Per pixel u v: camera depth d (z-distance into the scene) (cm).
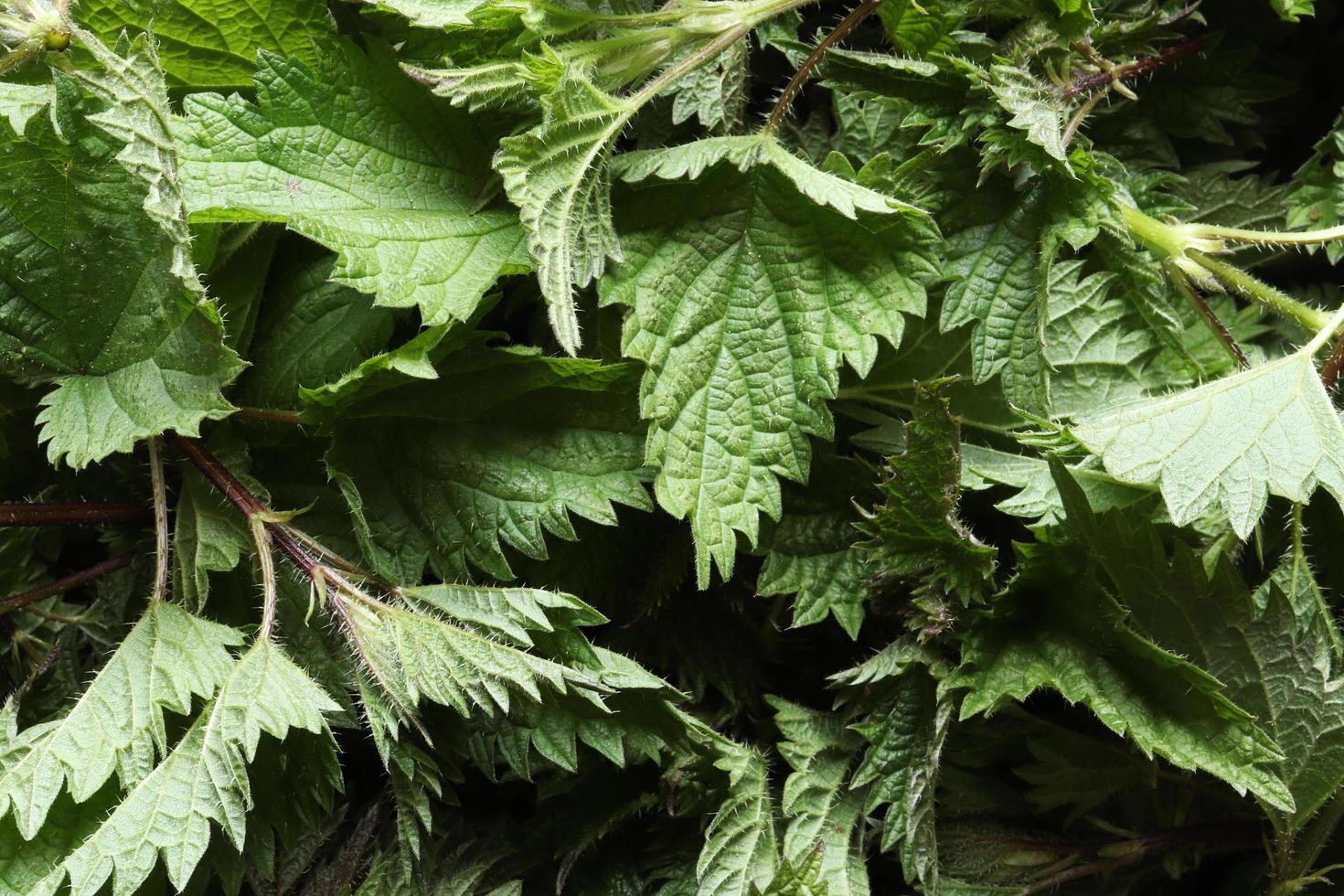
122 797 59
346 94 61
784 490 63
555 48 60
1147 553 61
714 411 61
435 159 62
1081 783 63
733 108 63
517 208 61
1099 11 65
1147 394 64
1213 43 65
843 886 62
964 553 62
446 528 61
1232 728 60
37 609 65
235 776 58
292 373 62
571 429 62
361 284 59
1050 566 61
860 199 61
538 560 62
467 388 61
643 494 61
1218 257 64
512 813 65
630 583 64
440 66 61
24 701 63
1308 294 66
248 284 62
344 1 63
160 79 59
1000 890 63
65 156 59
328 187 61
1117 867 64
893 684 62
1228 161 66
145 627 60
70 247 60
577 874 64
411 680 59
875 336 62
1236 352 63
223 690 59
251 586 62
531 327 63
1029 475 63
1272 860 63
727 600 64
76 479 65
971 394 64
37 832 59
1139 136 66
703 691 64
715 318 61
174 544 61
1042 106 62
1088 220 62
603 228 61
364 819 63
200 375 60
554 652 60
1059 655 62
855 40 65
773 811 63
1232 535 62
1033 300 62
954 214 63
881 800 62
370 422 61
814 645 65
